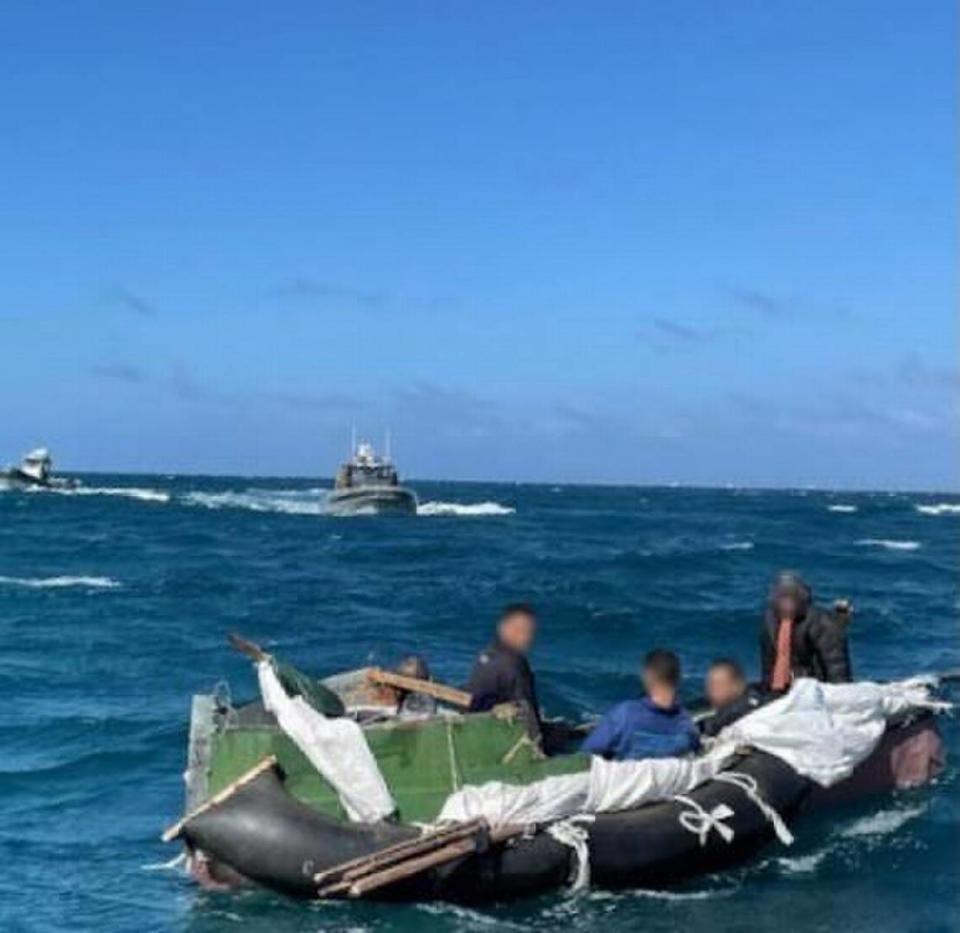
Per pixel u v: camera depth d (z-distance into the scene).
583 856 9.59
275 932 9.10
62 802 12.66
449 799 9.71
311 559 44.12
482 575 38.03
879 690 12.13
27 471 108.50
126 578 36.03
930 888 10.01
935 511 111.75
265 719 10.45
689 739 10.61
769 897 9.84
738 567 41.97
